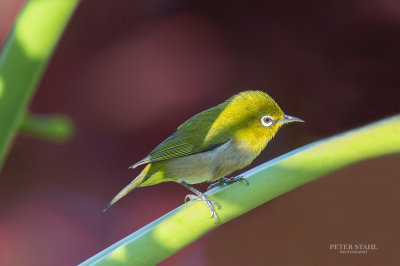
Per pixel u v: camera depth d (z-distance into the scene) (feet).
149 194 9.75
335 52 9.75
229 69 9.75
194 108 9.76
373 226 9.68
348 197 9.66
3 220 9.69
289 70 9.76
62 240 9.68
